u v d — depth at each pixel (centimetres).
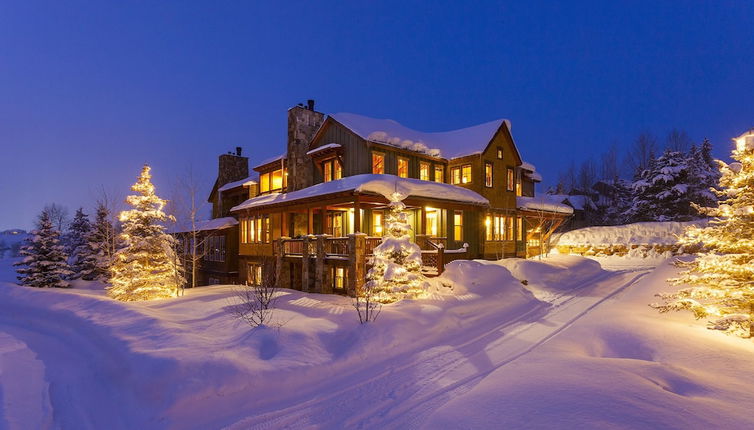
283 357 714
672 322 886
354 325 895
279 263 1778
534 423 388
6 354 952
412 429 501
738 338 779
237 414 556
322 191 1650
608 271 2072
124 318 1063
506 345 855
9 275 3819
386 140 1938
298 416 549
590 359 595
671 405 404
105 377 728
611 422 369
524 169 2866
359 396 608
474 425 408
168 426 519
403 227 1214
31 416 604
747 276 823
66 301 1434
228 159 3100
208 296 1462
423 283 1222
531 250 2745
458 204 1755
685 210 3291
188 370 624
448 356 784
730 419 378
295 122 2183
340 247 1488
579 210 4378
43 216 2598
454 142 2402
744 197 841
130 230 1561
